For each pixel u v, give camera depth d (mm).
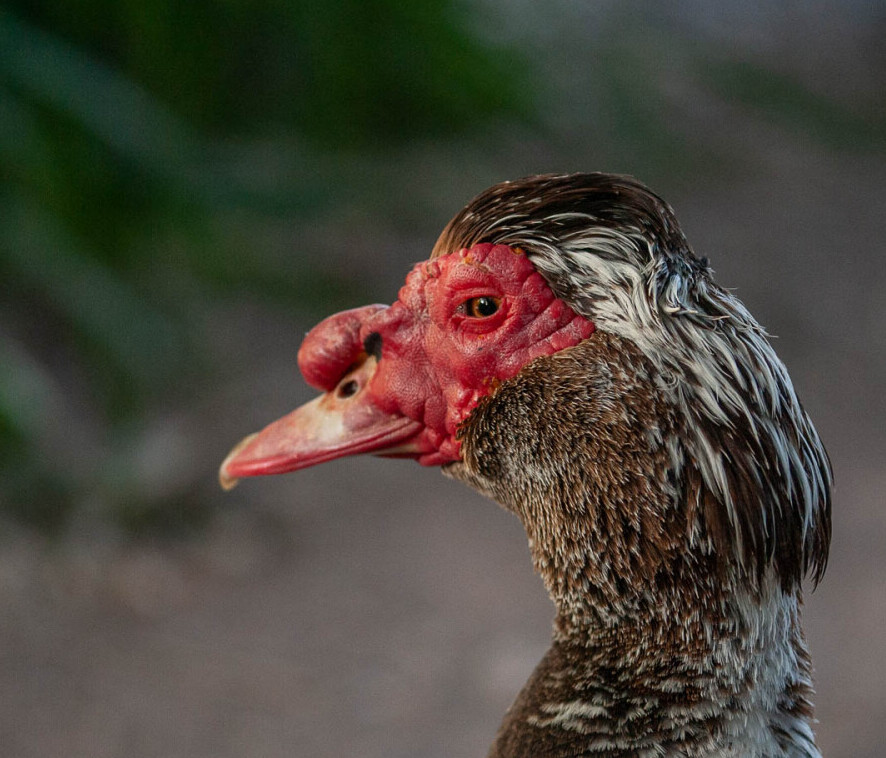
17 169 15328
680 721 4652
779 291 21875
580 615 4934
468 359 5004
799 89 34875
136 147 16438
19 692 10844
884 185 28734
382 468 15500
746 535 4453
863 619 12469
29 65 15531
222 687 11242
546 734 4914
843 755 10156
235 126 21062
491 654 11953
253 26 20938
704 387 4422
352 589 12938
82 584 12484
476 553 13734
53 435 13891
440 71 23641
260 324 17375
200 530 13578
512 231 4938
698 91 32156
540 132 25234
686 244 4832
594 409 4617
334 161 21656
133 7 18500
